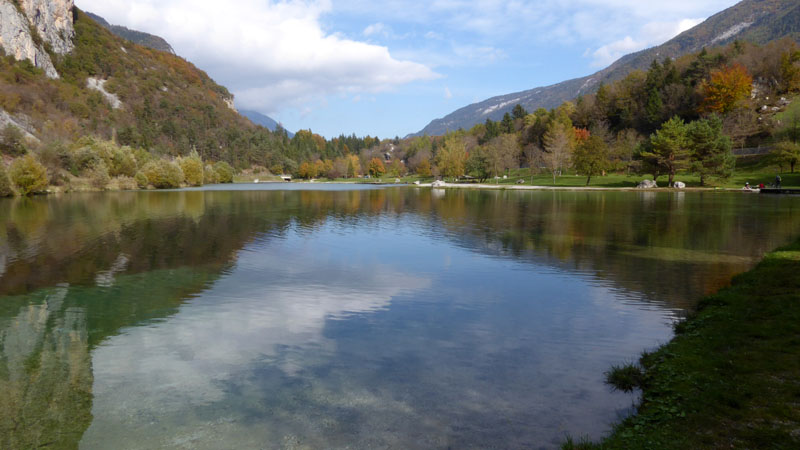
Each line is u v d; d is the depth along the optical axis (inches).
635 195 2455.7
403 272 681.6
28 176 2503.7
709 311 434.0
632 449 211.5
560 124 4854.8
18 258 783.7
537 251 842.8
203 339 408.5
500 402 285.1
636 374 315.3
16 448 239.3
